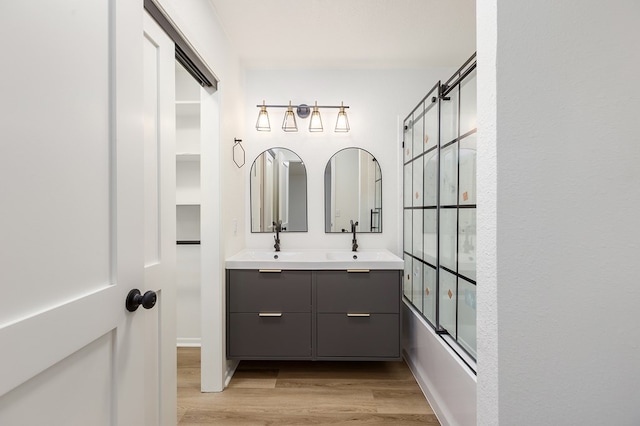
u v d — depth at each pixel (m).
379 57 2.48
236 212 2.38
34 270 0.58
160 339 1.24
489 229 0.73
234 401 1.86
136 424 0.87
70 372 0.66
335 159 2.69
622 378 0.71
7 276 0.53
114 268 0.79
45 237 0.60
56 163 0.62
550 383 0.71
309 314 2.11
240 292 2.11
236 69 2.35
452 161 1.72
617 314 0.71
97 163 0.74
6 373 0.52
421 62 2.57
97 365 0.74
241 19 1.97
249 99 2.66
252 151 2.68
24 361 0.55
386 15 1.95
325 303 2.11
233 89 2.27
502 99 0.70
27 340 0.55
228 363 2.16
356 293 2.12
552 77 0.70
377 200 2.69
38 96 0.59
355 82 2.67
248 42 2.24
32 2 0.57
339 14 1.93
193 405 1.83
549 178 0.71
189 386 2.04
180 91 2.65
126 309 0.83
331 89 2.67
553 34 0.70
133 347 0.86
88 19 0.71
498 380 0.71
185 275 2.70
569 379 0.71
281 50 2.36
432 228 1.99
